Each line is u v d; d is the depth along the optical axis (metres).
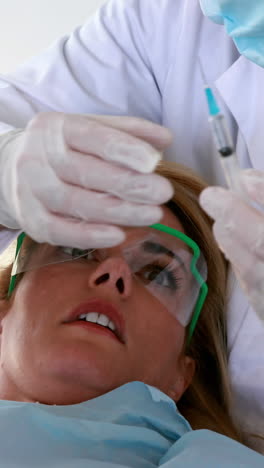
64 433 1.09
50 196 1.05
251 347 1.57
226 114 1.59
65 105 1.70
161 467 1.03
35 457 1.04
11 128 1.50
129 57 1.72
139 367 1.35
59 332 1.30
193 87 1.64
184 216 1.59
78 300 1.32
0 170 1.16
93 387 1.28
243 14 1.34
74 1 2.57
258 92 1.50
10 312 1.39
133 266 1.37
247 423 1.61
